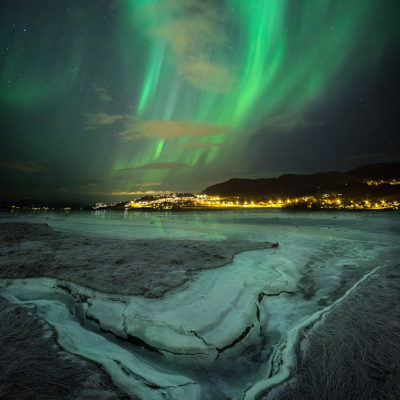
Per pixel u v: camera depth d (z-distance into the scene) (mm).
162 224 20109
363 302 3609
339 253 7773
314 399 1826
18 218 27031
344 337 2645
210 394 2123
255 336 3086
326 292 4480
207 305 3512
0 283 4500
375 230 14570
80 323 3275
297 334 2760
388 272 5270
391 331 2727
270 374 2285
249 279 4750
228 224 20578
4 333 2619
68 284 4332
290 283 4848
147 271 4980
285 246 8742
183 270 5129
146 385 1941
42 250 6977
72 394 1757
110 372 2055
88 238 9844
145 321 3023
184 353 2564
